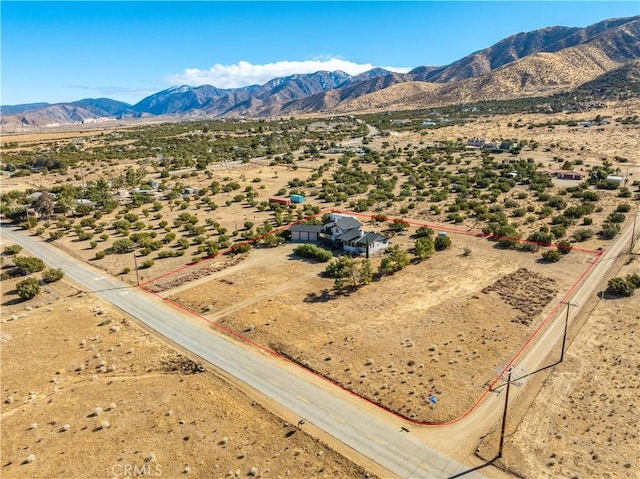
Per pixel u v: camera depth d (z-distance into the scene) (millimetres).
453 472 33188
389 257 74500
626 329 51656
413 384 43344
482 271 70500
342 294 63938
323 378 45031
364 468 33594
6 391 43625
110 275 75500
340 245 85688
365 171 164750
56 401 41781
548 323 54062
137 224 102875
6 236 100875
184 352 50438
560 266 71125
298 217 106000
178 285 69938
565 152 178125
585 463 33375
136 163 197125
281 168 181500
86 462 34156
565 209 101938
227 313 59562
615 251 75750
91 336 54312
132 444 36031
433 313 57156
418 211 108500
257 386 43812
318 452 35156
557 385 42625
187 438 36625
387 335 52250
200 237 92312
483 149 196000
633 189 116250
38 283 72000
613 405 39438
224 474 33062
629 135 191750
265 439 36625
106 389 43531
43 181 164500
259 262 78688
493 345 49531
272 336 52938
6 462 34281
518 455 34500
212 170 178375
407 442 36219
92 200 130500
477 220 98312
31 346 52094
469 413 39281
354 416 39375
